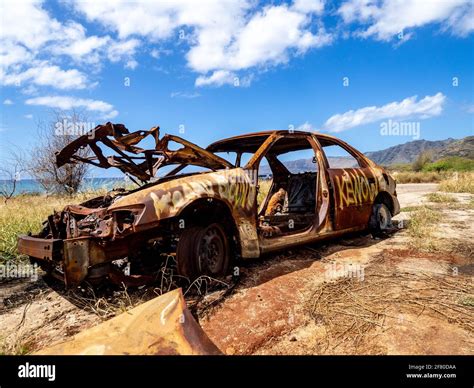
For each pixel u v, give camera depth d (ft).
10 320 8.94
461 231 17.11
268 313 8.50
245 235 11.05
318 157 14.90
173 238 10.93
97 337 5.82
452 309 8.50
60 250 9.11
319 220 14.29
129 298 9.23
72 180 38.42
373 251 14.24
